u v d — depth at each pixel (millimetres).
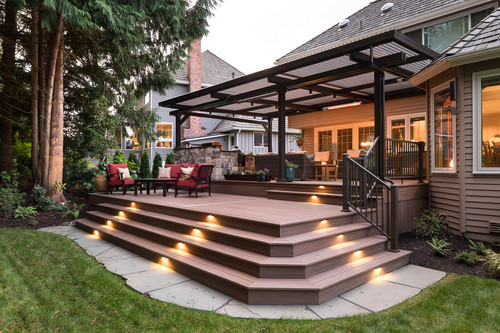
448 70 5934
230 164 9727
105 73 10867
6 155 10102
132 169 13703
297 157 9008
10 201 7676
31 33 9008
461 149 5531
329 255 3791
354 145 11414
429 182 6625
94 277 3873
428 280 3922
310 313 3004
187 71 19906
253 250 3873
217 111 11078
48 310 2977
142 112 12539
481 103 5324
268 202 6453
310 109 11055
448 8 8836
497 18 5645
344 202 5043
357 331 2664
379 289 3629
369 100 9602
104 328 2686
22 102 9828
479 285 3688
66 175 10883
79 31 9180
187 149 10344
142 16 8289
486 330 2707
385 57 5594
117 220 6297
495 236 5145
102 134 11305
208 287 3660
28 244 5273
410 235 5895
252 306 3154
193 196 7938
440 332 2668
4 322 2725
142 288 3611
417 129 9156
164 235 4910
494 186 5180
